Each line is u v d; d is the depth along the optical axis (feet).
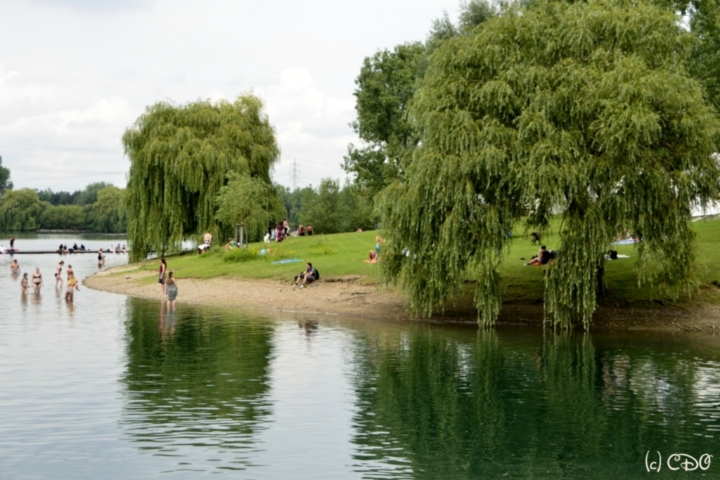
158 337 110.01
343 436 62.44
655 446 60.59
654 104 107.45
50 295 177.37
